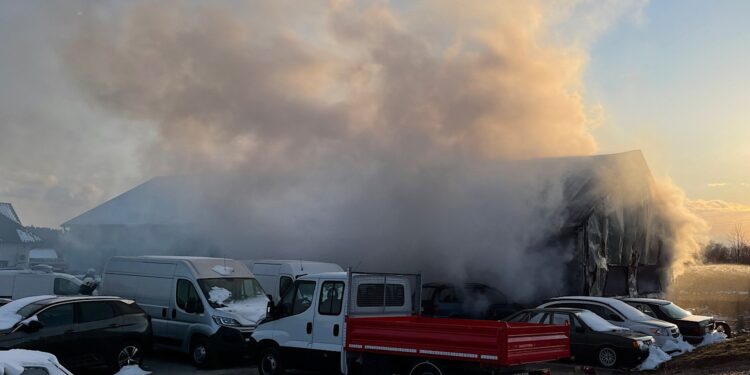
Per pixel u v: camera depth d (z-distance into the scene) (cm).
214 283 1271
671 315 1496
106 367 1038
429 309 1733
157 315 1288
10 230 4269
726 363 1112
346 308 934
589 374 1150
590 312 1309
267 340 1023
